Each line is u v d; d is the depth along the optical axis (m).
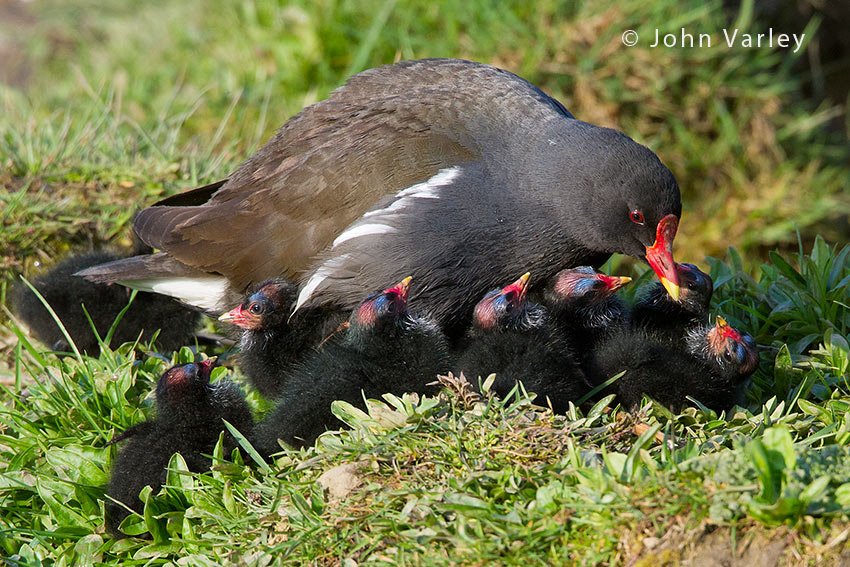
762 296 10.66
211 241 10.16
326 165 9.88
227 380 8.90
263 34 20.03
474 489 7.07
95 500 8.34
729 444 7.74
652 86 18.45
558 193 9.58
